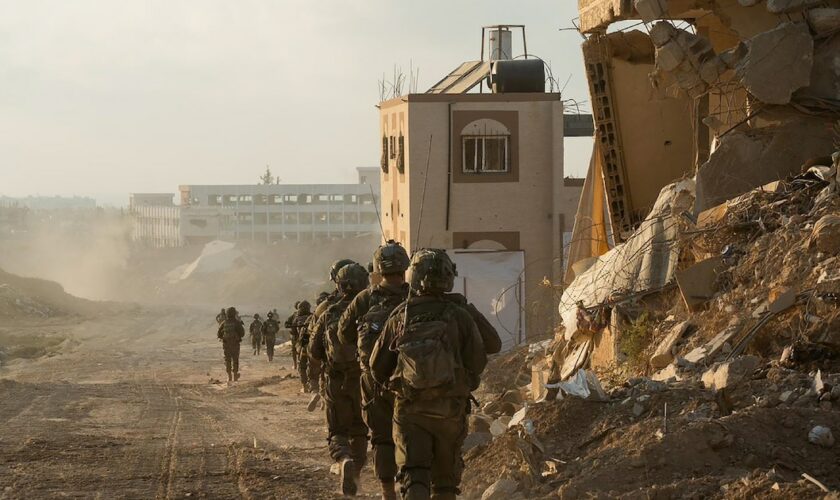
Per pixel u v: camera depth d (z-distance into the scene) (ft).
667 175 71.36
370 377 25.80
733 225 41.78
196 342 196.85
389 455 26.16
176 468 35.53
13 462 36.96
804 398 26.96
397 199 116.47
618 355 40.60
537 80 111.65
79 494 30.48
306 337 35.12
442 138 108.58
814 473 23.44
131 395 76.95
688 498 22.61
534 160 109.09
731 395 28.30
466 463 30.30
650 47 70.64
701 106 65.21
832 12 50.57
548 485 25.80
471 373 23.63
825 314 31.73
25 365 141.28
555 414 29.76
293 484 31.89
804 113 51.08
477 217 108.99
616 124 71.41
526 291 107.24
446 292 23.93
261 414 60.54
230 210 571.28
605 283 46.11
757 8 54.85
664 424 26.27
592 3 65.72
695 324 37.24
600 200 75.15
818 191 42.32
